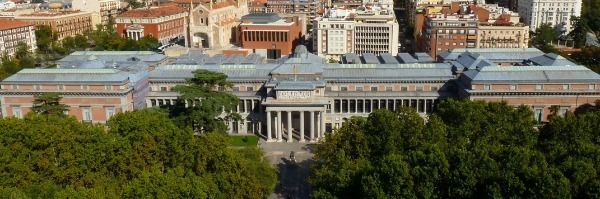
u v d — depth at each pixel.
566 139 141.50
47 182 122.25
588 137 140.62
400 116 148.38
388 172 113.56
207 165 131.12
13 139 132.00
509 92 190.25
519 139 145.00
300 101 193.75
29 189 118.81
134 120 143.62
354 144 138.25
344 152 132.50
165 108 182.88
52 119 145.62
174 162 131.38
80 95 199.12
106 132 149.38
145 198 106.38
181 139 136.38
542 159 118.56
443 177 114.81
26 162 128.12
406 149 135.62
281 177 163.12
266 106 194.75
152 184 110.38
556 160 125.00
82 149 133.00
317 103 192.88
